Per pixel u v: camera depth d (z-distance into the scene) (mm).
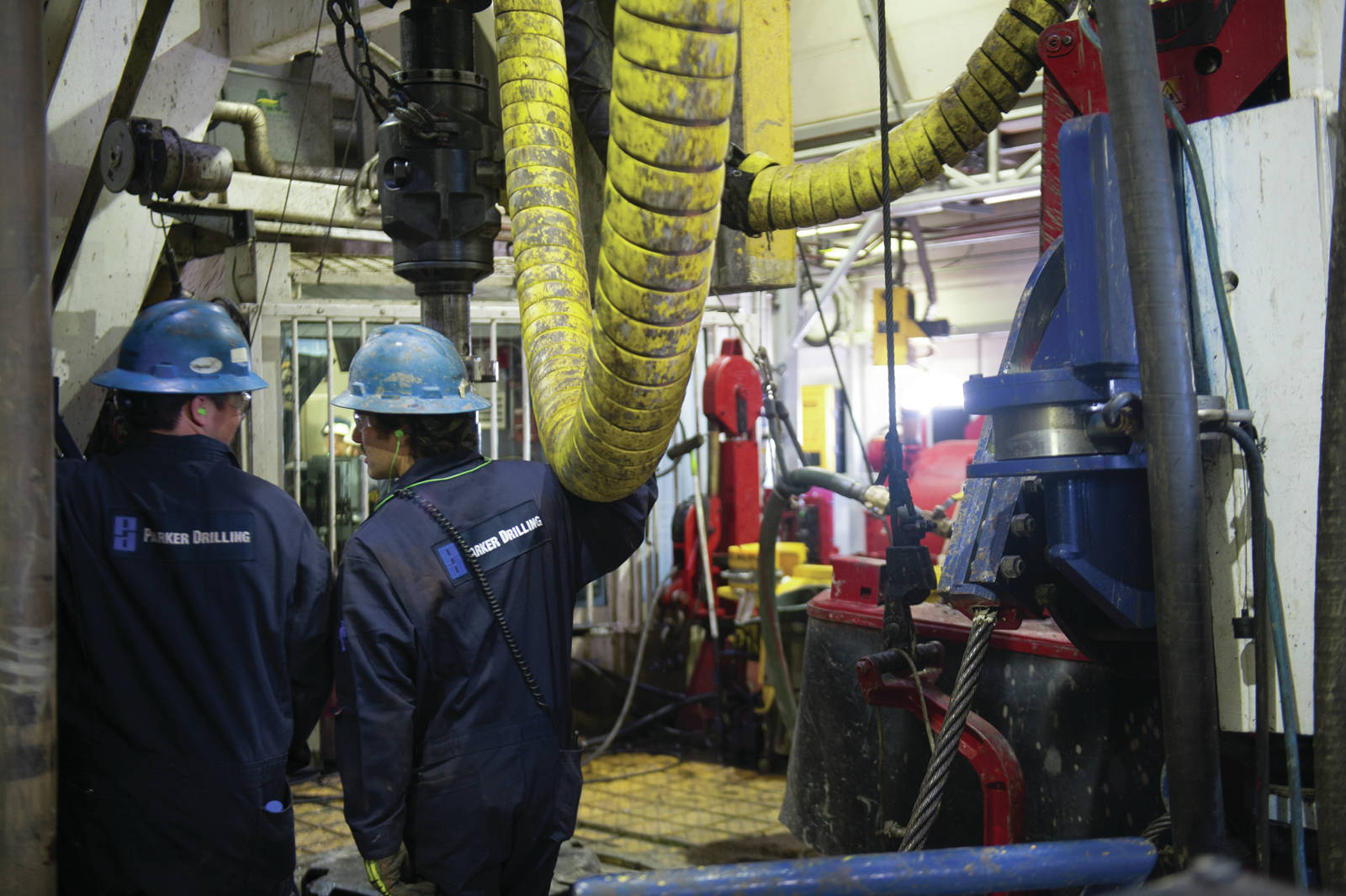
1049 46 2367
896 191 2854
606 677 6672
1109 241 1845
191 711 1952
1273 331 1985
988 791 2404
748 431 6277
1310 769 2109
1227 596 2035
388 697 2070
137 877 1910
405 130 3307
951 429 13000
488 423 6645
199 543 1994
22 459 1716
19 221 1702
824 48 7652
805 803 3518
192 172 4297
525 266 2641
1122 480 1975
